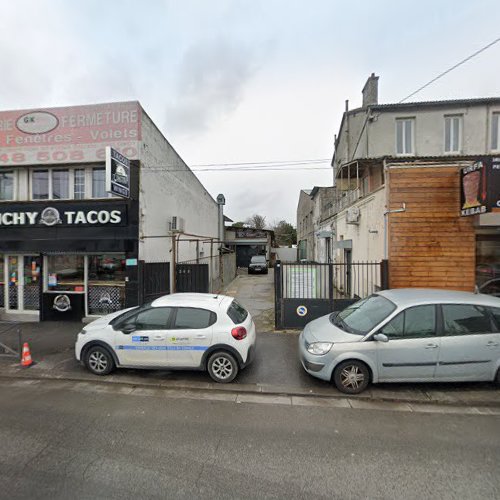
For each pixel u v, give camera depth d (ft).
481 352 13.73
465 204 21.89
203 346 15.37
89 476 8.70
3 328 25.46
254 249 96.12
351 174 36.29
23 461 9.39
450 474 8.81
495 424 11.62
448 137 37.91
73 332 24.36
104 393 14.39
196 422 11.77
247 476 8.71
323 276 24.40
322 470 8.98
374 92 41.29
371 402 13.47
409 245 23.52
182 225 32.35
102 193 27.12
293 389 14.65
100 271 27.61
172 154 35.45
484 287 23.25
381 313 14.96
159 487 8.26
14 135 27.12
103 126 26.35
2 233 27.09
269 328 25.04
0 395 14.19
